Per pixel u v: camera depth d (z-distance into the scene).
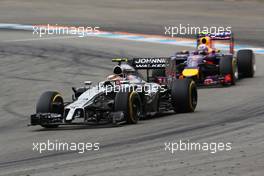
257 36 108.44
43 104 48.75
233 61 71.56
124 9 139.25
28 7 142.25
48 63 85.44
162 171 33.41
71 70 80.81
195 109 56.00
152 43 102.75
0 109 60.28
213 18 127.50
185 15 131.25
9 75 78.12
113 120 47.81
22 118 55.53
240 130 44.34
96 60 87.81
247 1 148.50
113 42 103.38
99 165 35.50
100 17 129.62
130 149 39.50
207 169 33.41
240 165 33.91
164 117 52.38
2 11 137.62
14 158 38.91
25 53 92.75
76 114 47.84
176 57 71.50
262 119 48.75
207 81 70.12
